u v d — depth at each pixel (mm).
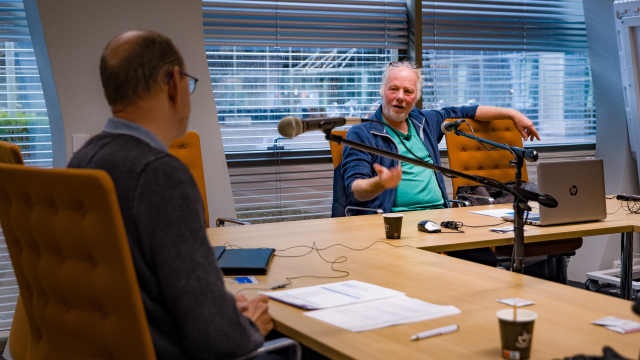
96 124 2822
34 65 3018
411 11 3797
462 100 4035
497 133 3348
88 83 2791
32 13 2775
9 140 2998
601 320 1100
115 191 967
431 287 1373
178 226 986
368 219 2484
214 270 1005
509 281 1433
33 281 1145
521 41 4148
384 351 965
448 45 3943
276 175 3623
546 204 1595
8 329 2949
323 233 2133
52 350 1146
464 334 1047
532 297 1284
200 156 2734
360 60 3797
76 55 2754
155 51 1107
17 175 1070
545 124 4324
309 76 3658
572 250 2746
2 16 2902
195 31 3002
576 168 2262
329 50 3699
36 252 1140
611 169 4188
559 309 1189
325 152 3768
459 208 2764
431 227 2121
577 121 4438
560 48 4297
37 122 3053
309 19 3590
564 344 982
